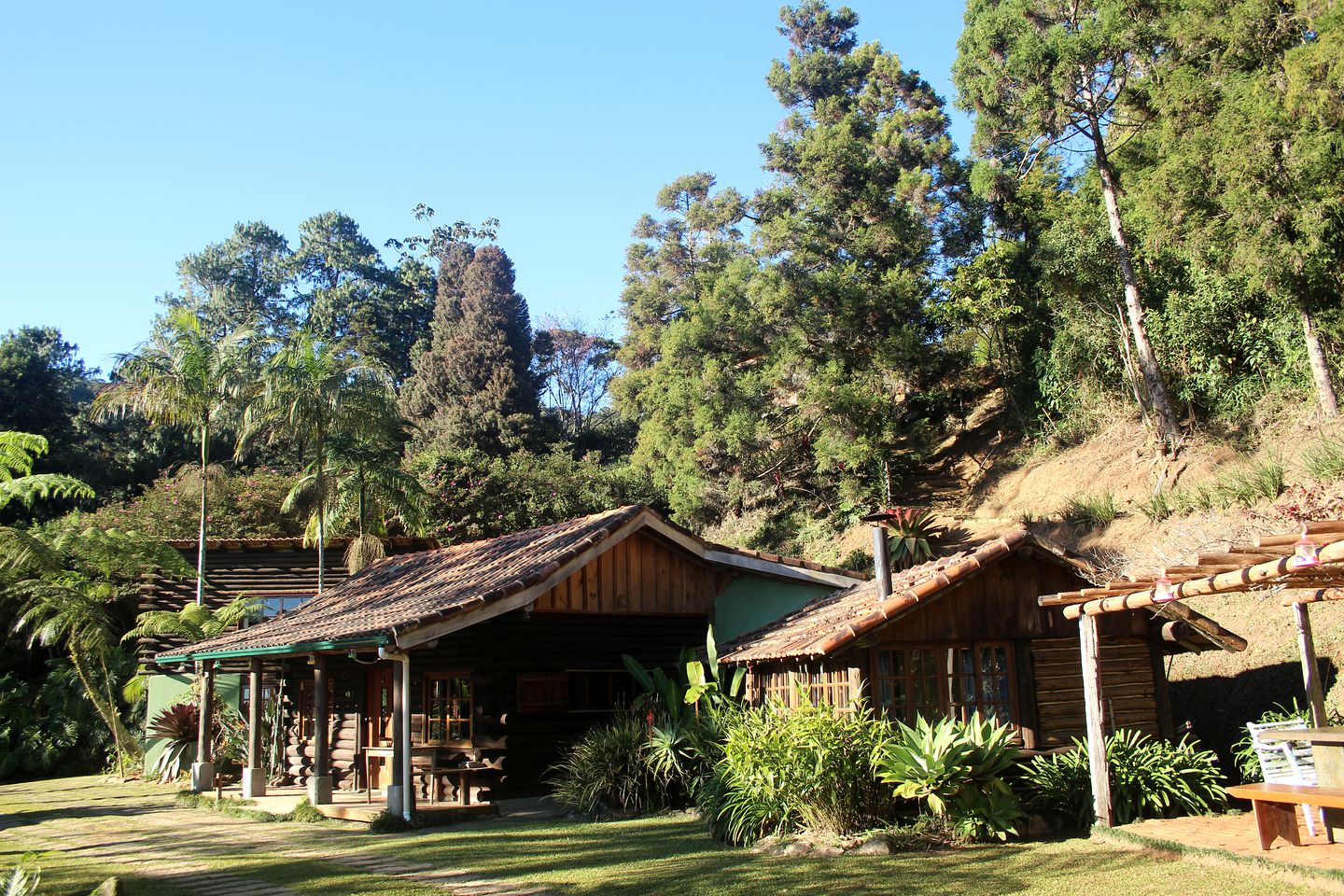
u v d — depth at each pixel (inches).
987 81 988.6
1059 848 343.0
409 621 465.7
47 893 336.2
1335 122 701.3
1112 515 845.8
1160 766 387.5
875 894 285.3
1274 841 311.6
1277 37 774.5
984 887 289.6
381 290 2308.1
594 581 566.6
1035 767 396.5
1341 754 297.1
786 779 370.3
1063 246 986.1
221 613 808.9
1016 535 423.5
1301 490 617.3
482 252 1932.8
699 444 1262.3
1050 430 1095.6
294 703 707.4
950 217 1401.3
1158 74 836.0
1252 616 563.8
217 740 735.1
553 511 1373.0
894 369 1211.9
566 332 2394.2
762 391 1242.0
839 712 398.6
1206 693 522.6
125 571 887.7
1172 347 902.4
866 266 1330.0
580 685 596.1
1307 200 704.4
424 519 917.2
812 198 1353.3
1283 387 799.7
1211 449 824.3
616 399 1849.2
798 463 1269.7
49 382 1565.0
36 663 1094.4
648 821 445.4
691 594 613.6
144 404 825.5
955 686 421.4
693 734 463.5
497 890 316.5
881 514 471.8
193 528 1176.2
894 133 1380.4
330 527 859.4
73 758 931.3
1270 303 802.8
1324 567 295.7
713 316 1301.7
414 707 601.6
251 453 1716.3
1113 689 425.4
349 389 831.1
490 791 539.5
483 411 1769.2
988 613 420.8
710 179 1888.5
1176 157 765.9
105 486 1592.0
